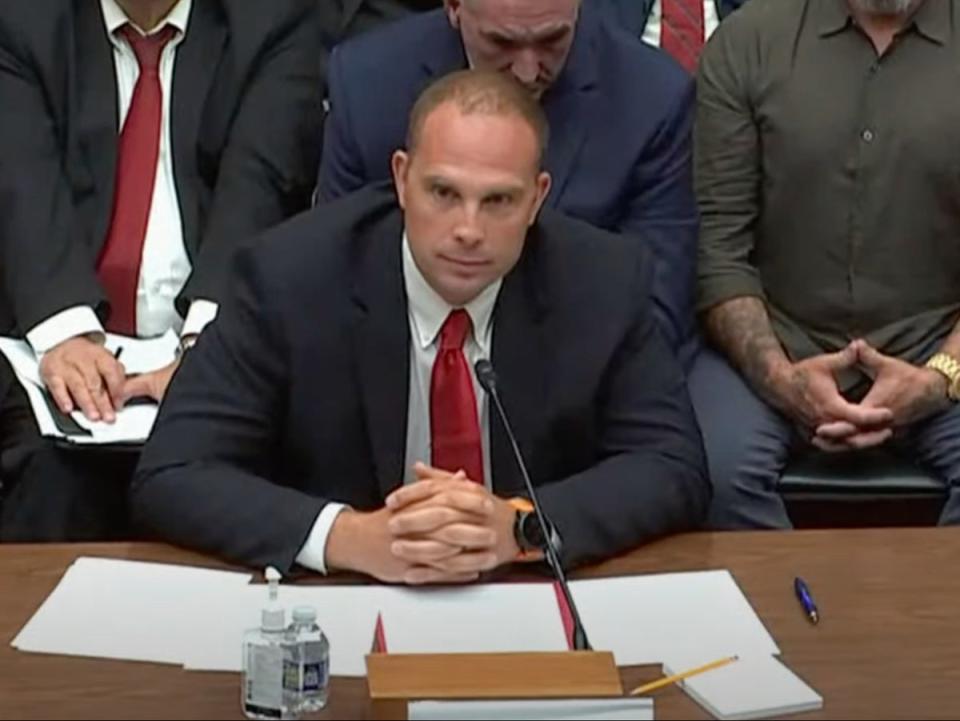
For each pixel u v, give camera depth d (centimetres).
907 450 595
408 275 421
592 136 553
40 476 555
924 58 591
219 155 613
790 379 580
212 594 373
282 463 436
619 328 429
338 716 317
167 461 412
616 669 321
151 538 407
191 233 609
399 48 557
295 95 616
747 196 612
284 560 384
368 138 550
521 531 384
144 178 609
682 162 563
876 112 591
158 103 611
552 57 524
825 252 603
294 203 618
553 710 306
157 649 346
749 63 604
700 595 375
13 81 601
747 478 575
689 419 437
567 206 550
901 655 346
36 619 359
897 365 577
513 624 359
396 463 426
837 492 581
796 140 597
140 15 605
